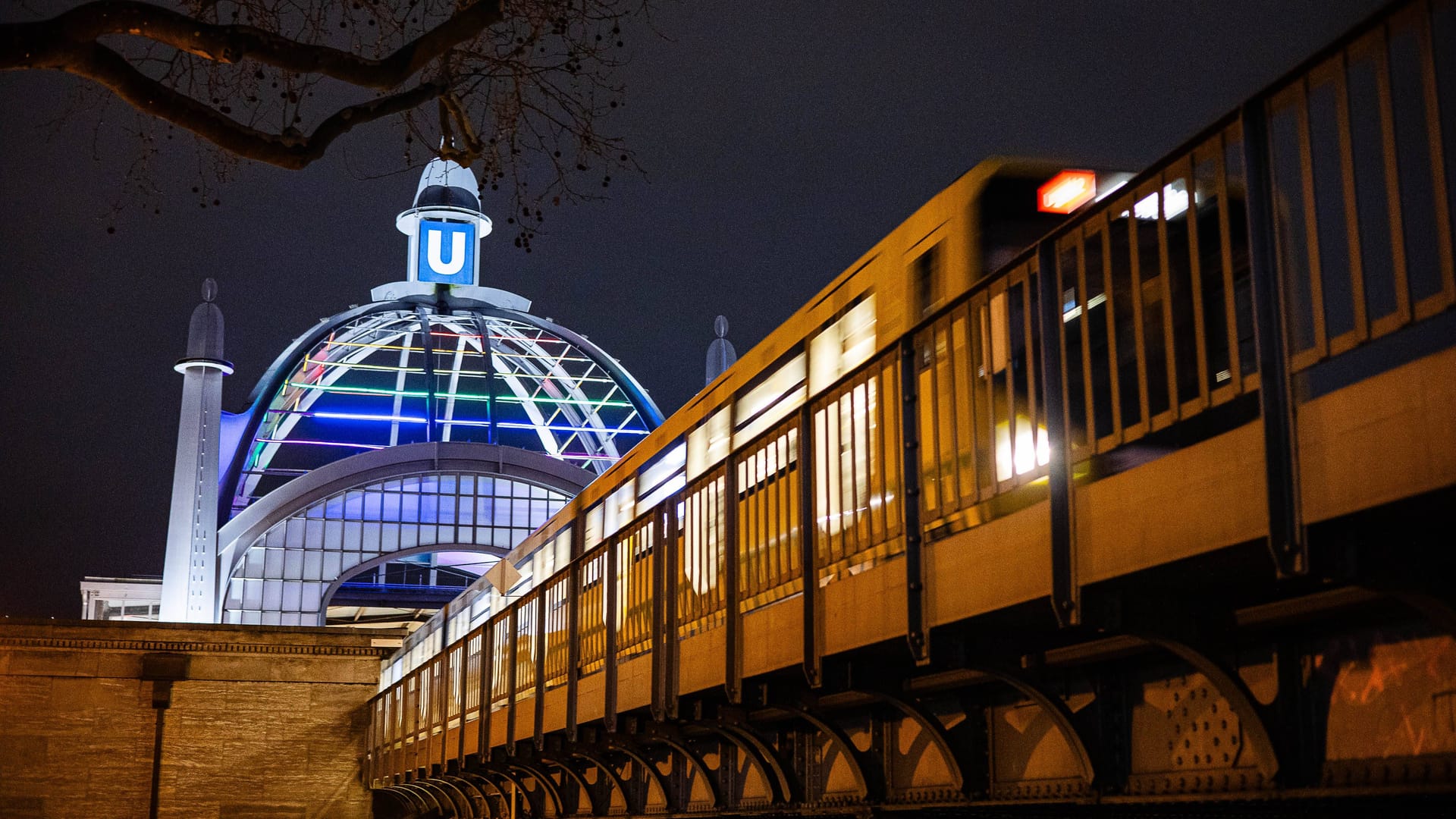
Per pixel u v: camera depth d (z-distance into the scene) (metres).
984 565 9.08
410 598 74.31
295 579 63.78
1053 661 9.81
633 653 16.48
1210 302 10.90
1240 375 7.03
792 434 16.62
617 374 82.38
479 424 76.25
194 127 10.07
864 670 11.80
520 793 27.28
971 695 11.70
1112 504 7.78
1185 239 11.72
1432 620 6.57
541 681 20.48
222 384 64.06
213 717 41.72
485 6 10.25
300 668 42.59
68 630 41.00
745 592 13.29
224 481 68.19
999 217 13.45
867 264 15.43
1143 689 9.55
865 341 15.11
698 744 18.09
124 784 40.62
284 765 41.88
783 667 12.31
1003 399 12.45
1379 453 5.98
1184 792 8.98
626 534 16.92
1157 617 8.09
